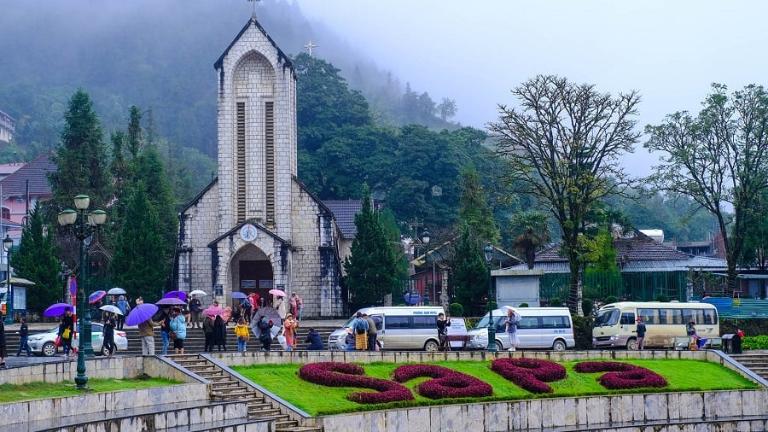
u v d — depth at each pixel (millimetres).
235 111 91875
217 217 92250
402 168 159375
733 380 63406
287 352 55688
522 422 54156
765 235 97562
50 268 85062
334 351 56938
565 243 85938
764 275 102188
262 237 89312
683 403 59156
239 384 51094
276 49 91625
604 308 77438
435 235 140000
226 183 91062
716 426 56562
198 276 92125
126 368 50875
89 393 43906
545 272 97875
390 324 68250
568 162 84500
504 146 87938
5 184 162250
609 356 64875
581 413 55969
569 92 84562
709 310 76688
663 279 98000
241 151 92062
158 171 115750
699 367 65000
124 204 106000
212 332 59750
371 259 89875
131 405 45594
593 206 98750
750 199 90312
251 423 44469
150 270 88375
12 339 69562
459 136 172625
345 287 92250
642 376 60500
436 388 53250
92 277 93500
